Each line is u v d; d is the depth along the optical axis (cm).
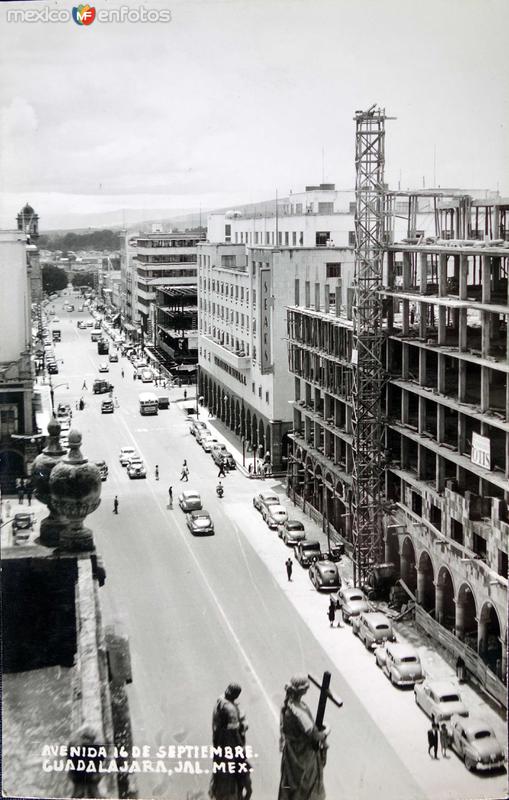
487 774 3756
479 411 4841
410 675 4472
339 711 4288
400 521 5809
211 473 8888
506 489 4506
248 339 9731
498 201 5741
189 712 4234
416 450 6075
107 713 1572
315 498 7512
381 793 3659
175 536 6944
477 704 4294
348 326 6281
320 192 9188
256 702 4372
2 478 5553
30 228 7569
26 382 6788
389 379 5916
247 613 5484
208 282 11631
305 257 8706
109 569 6209
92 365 15125
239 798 2958
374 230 6119
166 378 13675
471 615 4975
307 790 2606
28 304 7600
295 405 7919
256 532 7119
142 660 4828
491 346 5253
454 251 5000
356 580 5959
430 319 6166
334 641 5112
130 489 8281
